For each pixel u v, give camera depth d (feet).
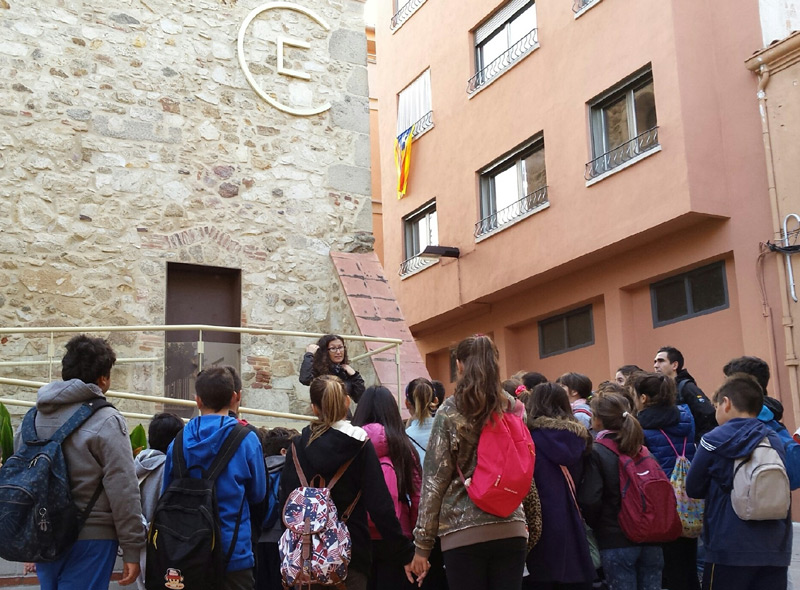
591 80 41.57
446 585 14.82
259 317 29.81
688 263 37.35
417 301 55.31
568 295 44.60
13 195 26.86
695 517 15.61
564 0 43.88
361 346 27.55
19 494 11.22
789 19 36.14
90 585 11.73
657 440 16.10
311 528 12.07
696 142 35.83
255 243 30.37
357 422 14.78
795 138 33.24
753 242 34.63
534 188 46.39
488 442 12.04
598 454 14.78
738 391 13.61
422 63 56.95
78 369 12.62
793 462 13.78
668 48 36.78
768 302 33.78
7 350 25.36
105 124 28.60
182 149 29.71
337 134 32.76
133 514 11.97
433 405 16.21
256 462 12.91
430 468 12.29
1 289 26.17
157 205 28.91
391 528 12.63
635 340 40.88
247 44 31.55
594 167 41.19
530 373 18.79
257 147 31.07
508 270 46.62
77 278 27.25
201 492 12.12
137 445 19.65
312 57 32.83
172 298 29.45
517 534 12.00
